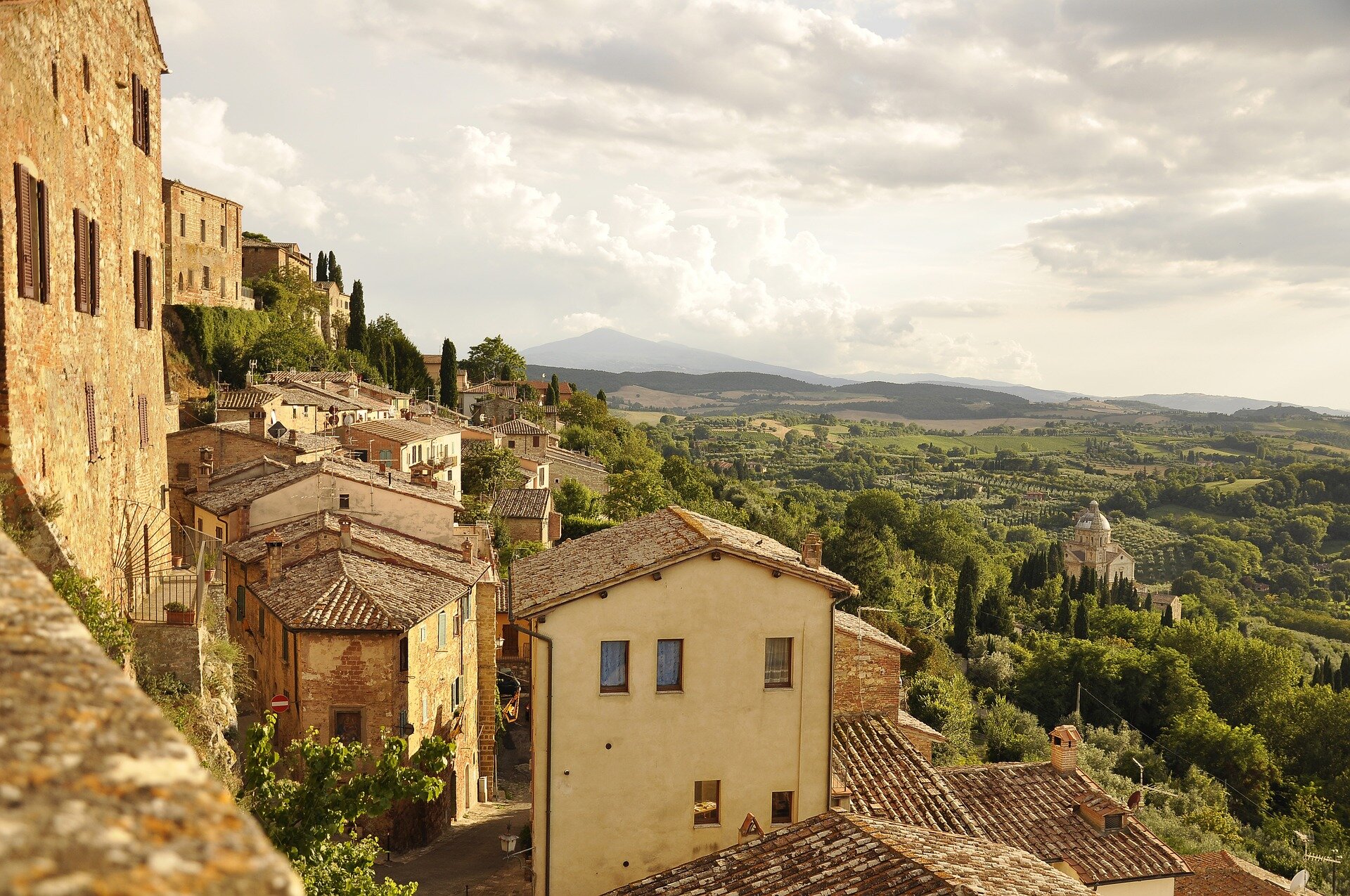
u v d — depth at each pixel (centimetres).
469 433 10469
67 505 1998
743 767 2319
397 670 3269
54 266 1959
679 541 2372
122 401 2598
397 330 15362
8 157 1678
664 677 2286
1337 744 8125
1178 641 10269
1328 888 5459
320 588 3434
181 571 2877
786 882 1811
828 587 2347
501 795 4256
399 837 3238
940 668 7238
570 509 10212
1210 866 3962
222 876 337
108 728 418
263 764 1627
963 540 15350
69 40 2097
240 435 5912
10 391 1692
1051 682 8762
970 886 1639
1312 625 17875
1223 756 7388
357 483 4459
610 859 2250
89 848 333
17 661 461
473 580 3997
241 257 11338
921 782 2673
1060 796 2997
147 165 2956
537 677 2217
